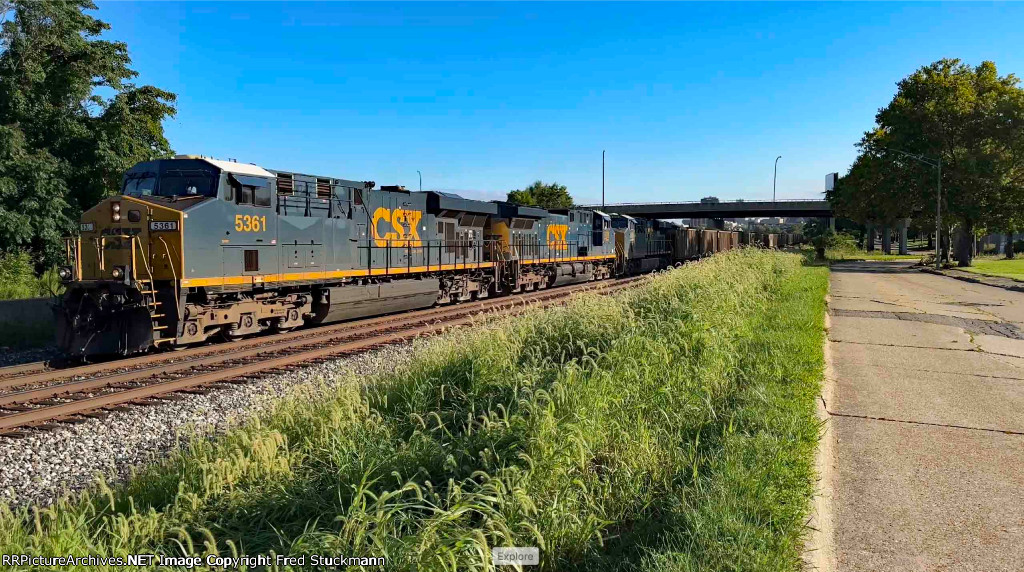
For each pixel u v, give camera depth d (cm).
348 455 563
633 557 420
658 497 518
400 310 1880
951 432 710
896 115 4550
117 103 2436
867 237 9256
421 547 365
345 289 1620
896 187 4494
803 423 659
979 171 4094
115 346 1170
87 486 603
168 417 823
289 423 675
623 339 855
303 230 1488
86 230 1234
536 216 2662
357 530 403
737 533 418
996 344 1301
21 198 2169
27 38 2280
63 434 753
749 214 7969
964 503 523
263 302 1411
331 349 1225
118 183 2464
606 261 3491
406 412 739
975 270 3888
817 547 443
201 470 551
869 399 855
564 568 418
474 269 2266
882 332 1454
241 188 1324
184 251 1185
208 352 1227
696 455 586
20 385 983
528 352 888
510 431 572
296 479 545
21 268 2036
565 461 510
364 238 1703
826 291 2405
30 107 2339
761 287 1881
